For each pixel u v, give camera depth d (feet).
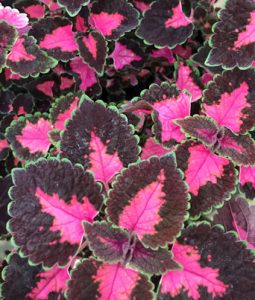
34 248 1.28
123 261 1.29
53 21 1.80
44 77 1.90
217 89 1.55
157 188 1.31
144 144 1.59
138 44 1.94
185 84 1.74
